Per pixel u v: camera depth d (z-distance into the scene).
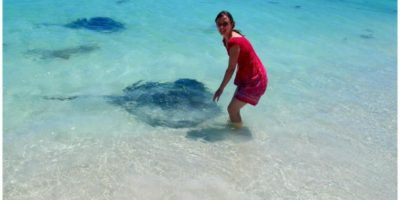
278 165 3.93
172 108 4.98
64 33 8.18
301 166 3.94
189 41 8.16
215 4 12.41
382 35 9.80
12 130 4.27
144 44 7.75
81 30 8.49
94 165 3.77
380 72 6.93
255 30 9.52
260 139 4.38
